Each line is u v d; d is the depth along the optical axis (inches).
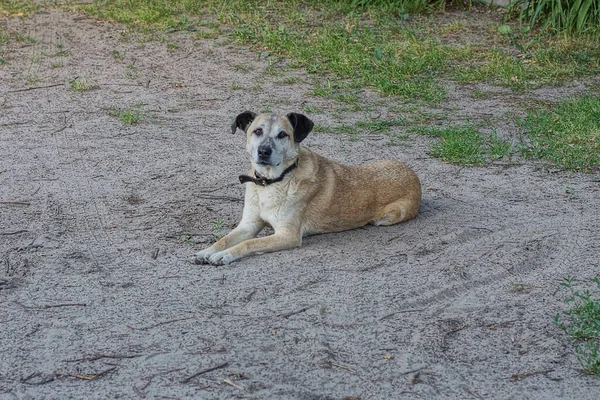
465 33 572.4
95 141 383.9
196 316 227.3
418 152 377.1
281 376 199.6
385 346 213.9
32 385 195.9
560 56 520.1
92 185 330.6
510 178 344.8
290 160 274.8
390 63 503.8
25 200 314.3
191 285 246.4
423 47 531.2
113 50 534.0
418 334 219.8
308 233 285.4
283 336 217.6
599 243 277.7
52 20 592.7
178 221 297.7
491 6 621.9
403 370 203.2
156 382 197.0
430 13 610.5
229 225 295.7
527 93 467.5
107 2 629.3
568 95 462.6
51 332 218.8
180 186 331.6
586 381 199.0
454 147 369.1
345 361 206.7
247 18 590.9
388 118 426.6
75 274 253.3
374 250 274.4
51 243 276.8
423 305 236.4
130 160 359.9
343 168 293.0
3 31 565.9
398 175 299.1
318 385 196.4
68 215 301.3
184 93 461.4
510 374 202.1
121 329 220.7
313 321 225.5
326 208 283.7
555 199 321.1
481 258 267.1
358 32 565.0
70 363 204.8
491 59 517.7
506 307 235.0
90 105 438.0
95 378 198.4
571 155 365.4
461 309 233.9
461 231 288.7
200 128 406.0
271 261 265.1
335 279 251.0
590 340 215.6
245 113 283.1
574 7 547.2
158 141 385.7
